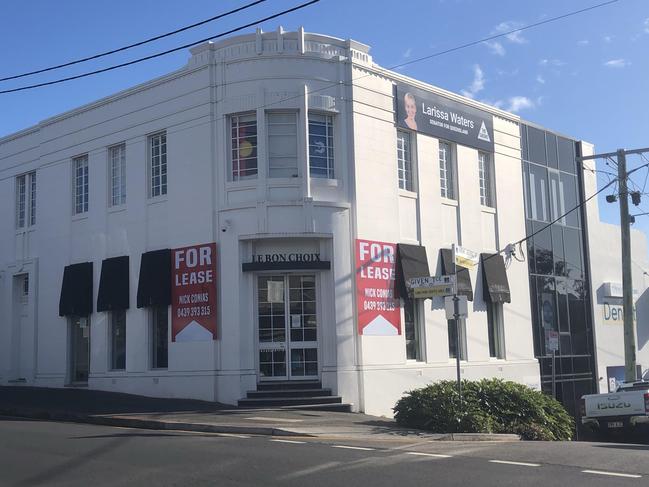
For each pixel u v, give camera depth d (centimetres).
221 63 1966
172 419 1506
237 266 1880
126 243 2153
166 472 907
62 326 2319
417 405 1508
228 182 1925
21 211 2578
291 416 1600
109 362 2161
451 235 2284
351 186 1950
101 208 2241
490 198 2506
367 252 1959
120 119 2216
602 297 3009
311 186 1903
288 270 1877
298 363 1883
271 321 1894
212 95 1970
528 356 2517
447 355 2177
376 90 2066
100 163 2267
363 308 1923
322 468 944
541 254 2694
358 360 1897
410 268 2066
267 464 969
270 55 1930
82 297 2233
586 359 2855
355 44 2025
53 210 2406
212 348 1886
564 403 2680
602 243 3067
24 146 2562
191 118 2009
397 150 2142
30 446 1128
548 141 2847
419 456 1069
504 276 2448
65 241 2345
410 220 2141
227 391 1850
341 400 1839
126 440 1208
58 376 2306
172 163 2047
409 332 2102
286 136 1931
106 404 1828
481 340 2322
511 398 1582
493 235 2467
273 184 1889
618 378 3030
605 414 1664
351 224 1936
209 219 1933
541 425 1566
